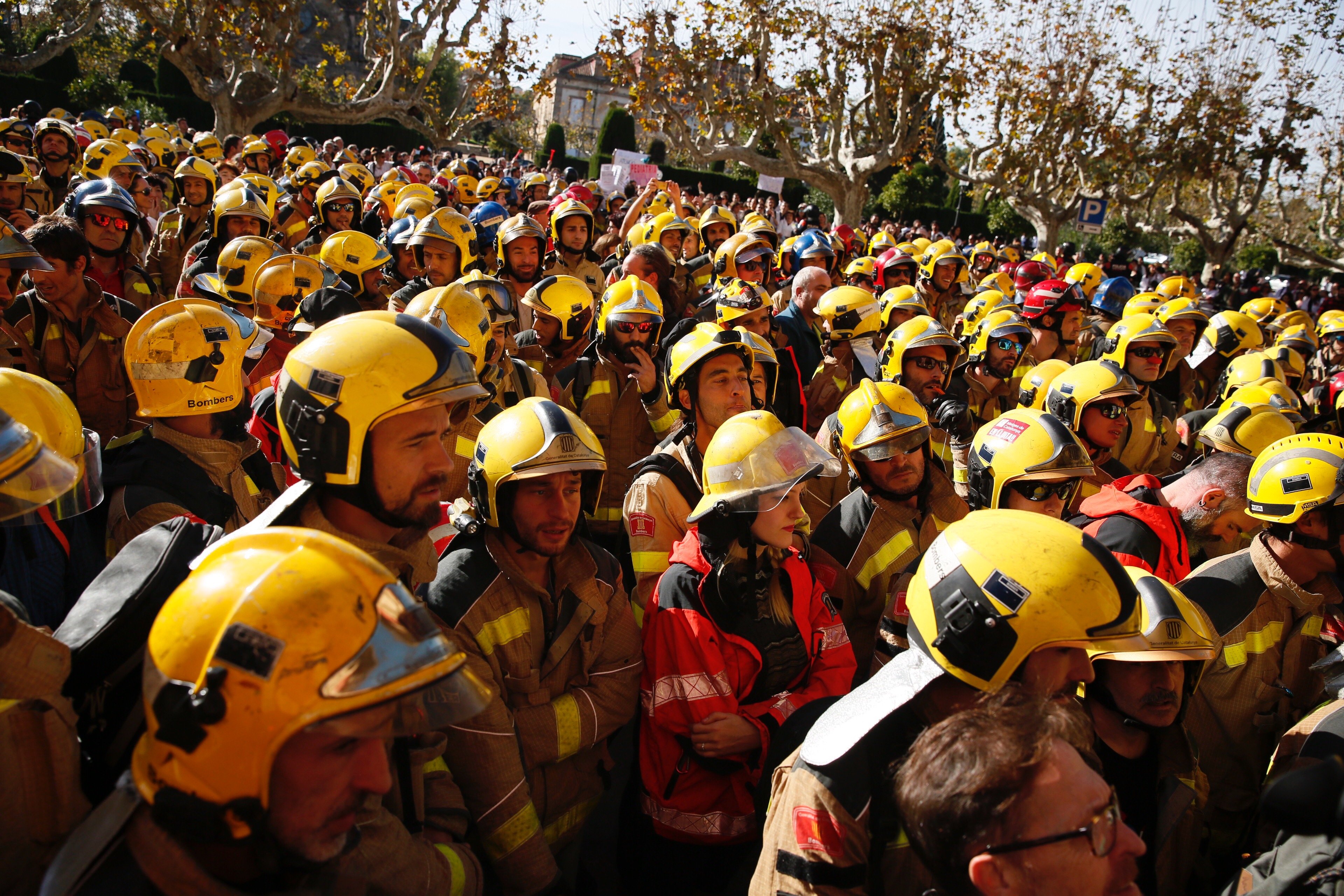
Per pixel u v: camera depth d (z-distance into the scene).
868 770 1.77
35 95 27.31
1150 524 3.09
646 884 2.73
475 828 2.31
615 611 2.62
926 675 1.78
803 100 24.58
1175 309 7.02
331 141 18.19
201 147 13.58
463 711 1.51
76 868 1.20
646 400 4.51
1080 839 1.28
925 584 1.85
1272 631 2.75
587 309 5.16
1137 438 5.52
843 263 12.05
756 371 4.09
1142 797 2.15
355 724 1.19
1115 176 30.72
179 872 1.21
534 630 2.45
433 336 2.00
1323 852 1.72
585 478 2.62
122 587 1.53
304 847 1.26
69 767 1.37
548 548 2.34
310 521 2.00
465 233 5.93
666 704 2.62
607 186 19.19
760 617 2.64
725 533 2.60
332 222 8.49
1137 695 2.09
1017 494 3.14
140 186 9.04
